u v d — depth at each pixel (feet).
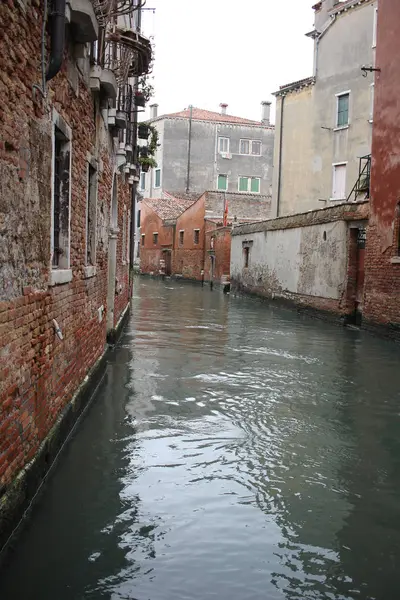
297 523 14.16
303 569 12.19
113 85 24.94
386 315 43.52
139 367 30.91
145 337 41.73
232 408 23.66
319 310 57.31
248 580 11.71
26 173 13.52
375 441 20.16
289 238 66.85
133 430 20.40
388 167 43.57
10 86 12.16
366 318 46.85
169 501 15.02
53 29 15.20
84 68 21.47
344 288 51.88
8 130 12.09
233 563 12.30
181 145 144.25
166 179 144.66
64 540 12.82
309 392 26.58
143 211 150.41
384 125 44.27
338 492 15.99
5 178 11.98
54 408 17.31
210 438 19.94
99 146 26.66
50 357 16.44
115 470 16.83
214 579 11.69
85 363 23.57
